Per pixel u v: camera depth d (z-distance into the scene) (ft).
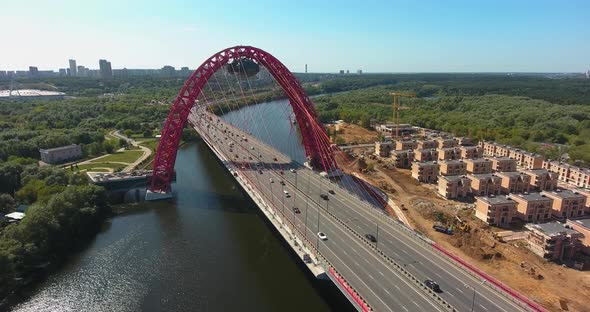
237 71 452.76
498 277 256.32
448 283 211.82
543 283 250.37
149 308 234.38
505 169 471.62
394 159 536.42
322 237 261.65
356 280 210.38
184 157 623.77
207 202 417.28
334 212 316.60
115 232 340.39
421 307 187.42
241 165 450.30
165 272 273.75
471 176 415.85
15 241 267.80
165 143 424.87
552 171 451.12
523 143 612.29
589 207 361.92
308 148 483.92
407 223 338.75
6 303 240.53
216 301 239.71
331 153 472.03
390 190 428.97
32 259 270.67
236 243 318.45
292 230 270.46
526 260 277.44
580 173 447.42
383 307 186.09
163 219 369.09
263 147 551.59
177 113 451.12
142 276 269.23
